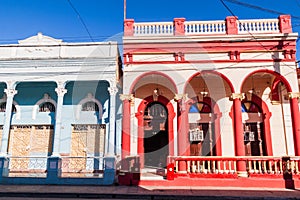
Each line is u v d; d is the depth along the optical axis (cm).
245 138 1283
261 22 1216
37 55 1289
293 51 1160
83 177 1125
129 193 898
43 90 1382
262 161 1081
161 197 862
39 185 1100
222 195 869
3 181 1140
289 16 1193
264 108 1294
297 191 949
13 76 1273
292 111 1112
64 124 1341
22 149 1332
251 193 907
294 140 1093
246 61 1172
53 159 1160
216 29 1223
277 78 1202
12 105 1355
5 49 1302
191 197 855
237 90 1149
